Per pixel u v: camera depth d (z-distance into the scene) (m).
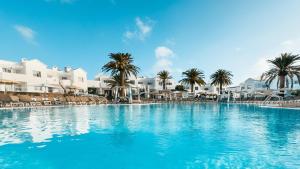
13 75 33.34
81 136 8.91
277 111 21.50
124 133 9.54
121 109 24.52
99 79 58.84
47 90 39.25
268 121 13.72
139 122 13.03
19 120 13.39
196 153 6.57
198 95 67.81
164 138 8.59
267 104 31.81
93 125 11.80
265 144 7.61
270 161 5.84
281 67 41.84
